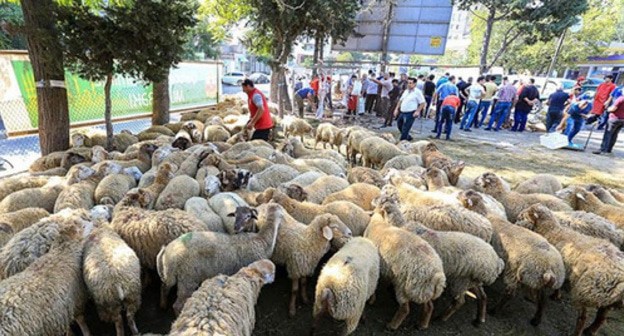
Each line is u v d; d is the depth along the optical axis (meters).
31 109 7.46
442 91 12.59
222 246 3.42
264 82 43.25
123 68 6.72
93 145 7.55
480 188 5.62
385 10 18.78
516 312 3.92
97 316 3.44
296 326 3.52
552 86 25.19
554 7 19.30
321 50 18.48
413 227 3.93
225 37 17.58
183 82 12.85
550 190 6.21
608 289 3.24
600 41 39.12
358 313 3.10
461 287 3.60
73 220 3.36
